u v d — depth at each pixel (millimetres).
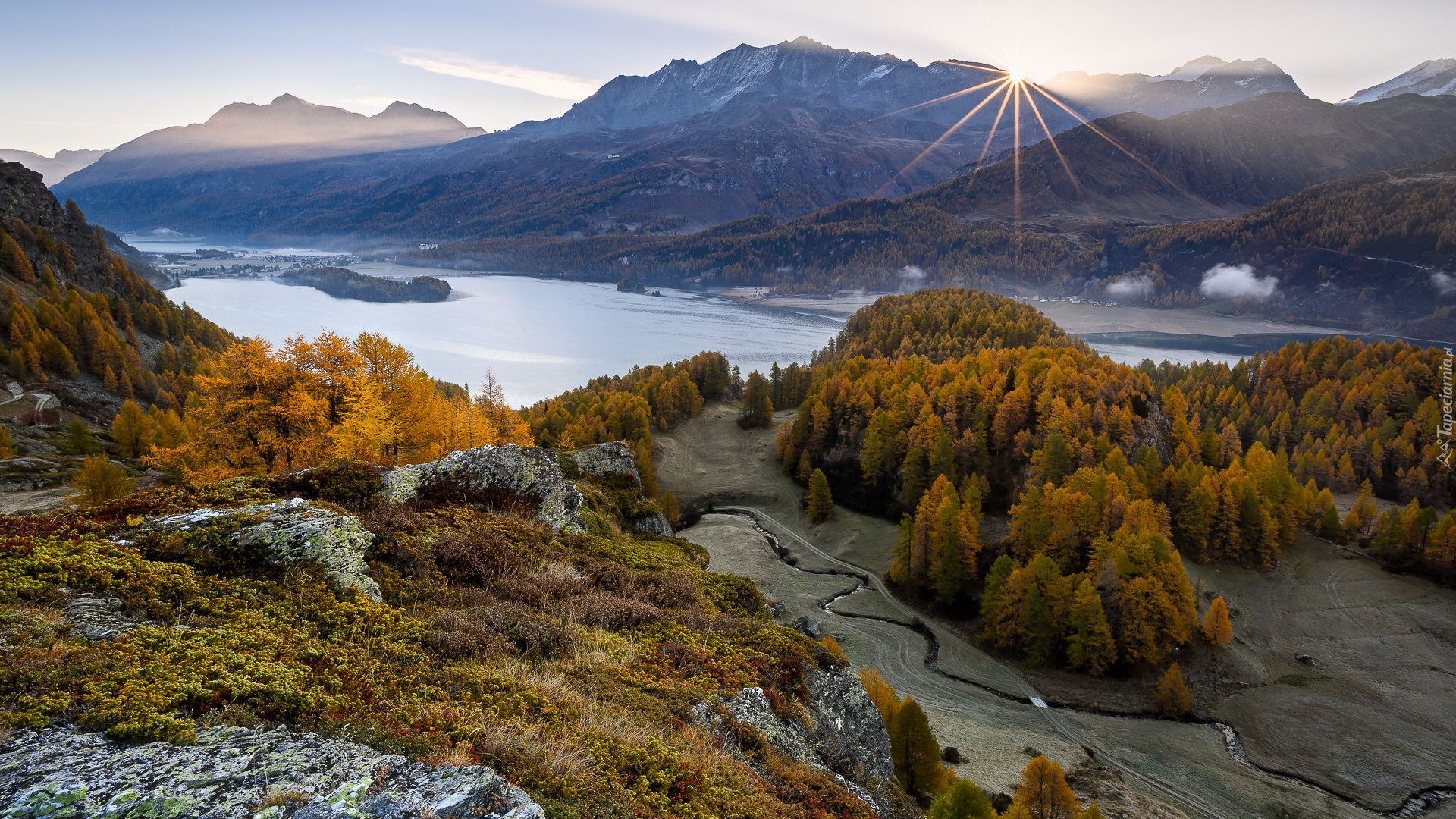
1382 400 149000
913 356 165625
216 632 9695
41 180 176500
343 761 7484
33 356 102688
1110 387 124875
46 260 156625
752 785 11398
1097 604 77438
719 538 116875
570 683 12406
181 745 7195
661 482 142375
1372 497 116688
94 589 10195
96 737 7039
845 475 138875
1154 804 53688
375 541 16125
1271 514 101375
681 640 16781
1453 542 91938
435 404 51031
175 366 147500
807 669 17750
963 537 94375
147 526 12922
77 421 67000
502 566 17859
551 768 8844
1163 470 108375
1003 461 121562
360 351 46344
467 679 10820
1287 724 68812
